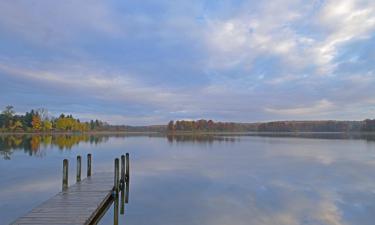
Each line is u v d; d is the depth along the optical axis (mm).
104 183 14398
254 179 17359
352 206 11836
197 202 12484
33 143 49312
